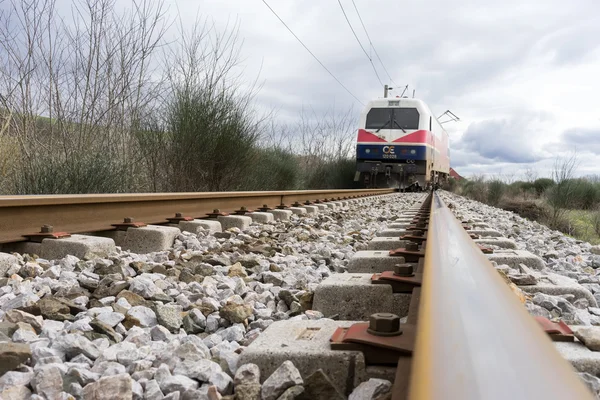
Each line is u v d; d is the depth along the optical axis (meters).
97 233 5.34
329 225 8.10
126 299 3.06
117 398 1.78
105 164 7.64
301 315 2.95
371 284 3.01
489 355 1.06
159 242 5.18
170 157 10.23
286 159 16.20
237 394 1.85
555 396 0.87
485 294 1.53
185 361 2.09
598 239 13.59
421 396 0.93
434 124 22.95
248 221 7.34
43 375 1.82
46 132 7.85
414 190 24.09
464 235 2.93
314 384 1.82
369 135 20.45
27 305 2.83
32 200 4.38
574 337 2.11
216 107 10.50
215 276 3.89
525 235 8.53
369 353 1.92
